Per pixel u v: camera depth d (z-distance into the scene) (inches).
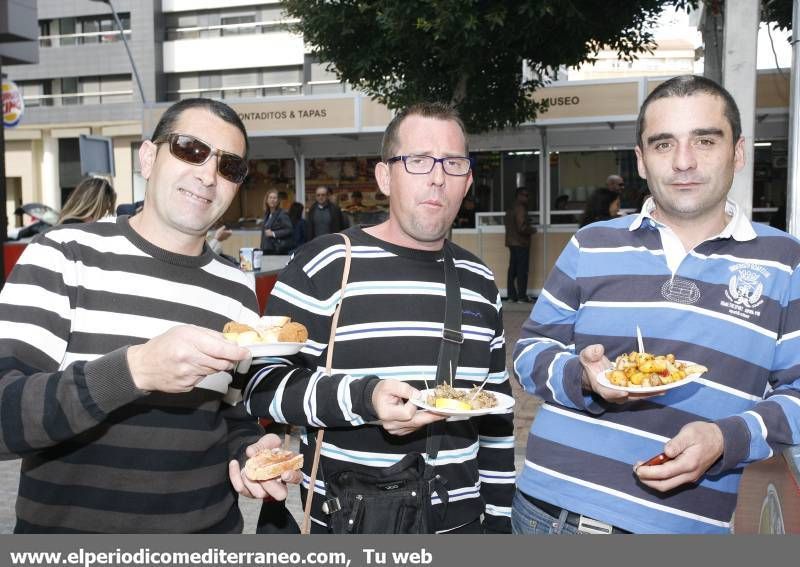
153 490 75.7
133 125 1395.2
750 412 75.4
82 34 1478.8
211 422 80.9
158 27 1449.3
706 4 270.4
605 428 83.1
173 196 78.2
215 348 61.0
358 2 387.9
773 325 81.1
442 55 366.6
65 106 1439.5
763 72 231.3
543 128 601.6
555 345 89.9
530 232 556.7
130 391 62.7
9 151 1461.6
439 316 89.2
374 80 425.1
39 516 73.9
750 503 92.4
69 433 63.4
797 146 151.3
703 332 80.9
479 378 91.9
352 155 682.2
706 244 82.7
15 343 69.1
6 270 410.3
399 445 85.7
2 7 442.9
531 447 90.7
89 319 75.0
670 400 80.6
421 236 88.8
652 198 87.2
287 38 1403.8
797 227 151.3
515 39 374.0
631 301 84.1
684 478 71.6
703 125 79.7
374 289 88.0
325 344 88.2
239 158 80.7
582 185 619.5
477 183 635.5
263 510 90.4
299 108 608.7
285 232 533.6
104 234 78.7
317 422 79.3
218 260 85.7
